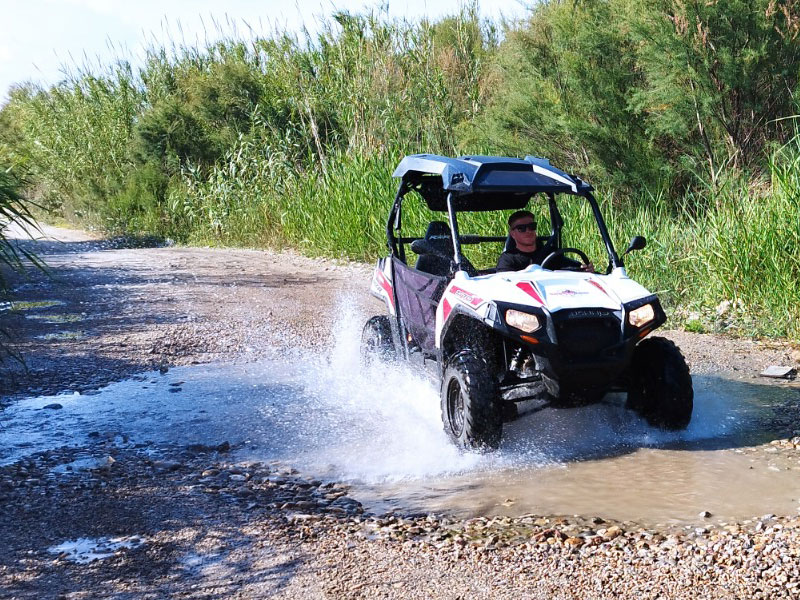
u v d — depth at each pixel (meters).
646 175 11.88
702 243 9.94
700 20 10.91
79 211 30.08
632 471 5.03
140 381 7.73
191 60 28.97
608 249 6.21
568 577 3.62
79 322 10.67
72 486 5.04
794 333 8.44
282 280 14.38
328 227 17.42
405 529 4.25
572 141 12.53
